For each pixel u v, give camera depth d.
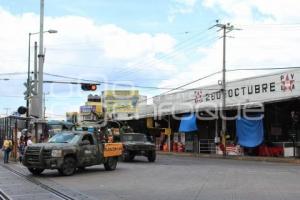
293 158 34.78
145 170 24.89
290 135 38.03
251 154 39.88
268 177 20.84
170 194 15.36
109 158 24.78
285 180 19.55
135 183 18.69
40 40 35.44
